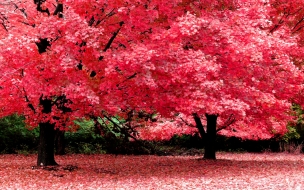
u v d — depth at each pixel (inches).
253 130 671.1
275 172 464.1
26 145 783.1
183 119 665.6
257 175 436.8
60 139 756.0
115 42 424.5
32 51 360.5
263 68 424.2
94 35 359.3
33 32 386.0
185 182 386.0
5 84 377.7
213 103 387.5
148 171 486.6
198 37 388.5
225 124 605.0
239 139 936.9
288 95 462.9
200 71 360.2
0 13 430.3
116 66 361.7
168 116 439.5
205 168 511.2
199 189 345.1
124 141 803.4
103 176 433.7
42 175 428.8
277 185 362.0
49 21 367.2
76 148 822.5
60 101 447.8
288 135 900.6
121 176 437.7
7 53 346.3
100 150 809.5
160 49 357.1
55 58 374.3
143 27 382.0
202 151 896.9
